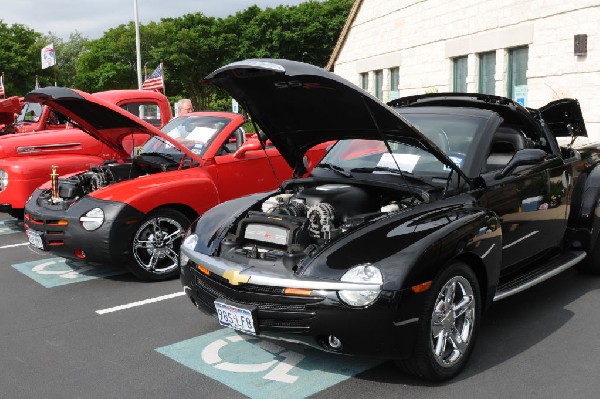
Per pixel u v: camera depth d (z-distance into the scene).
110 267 6.57
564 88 12.32
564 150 5.54
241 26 51.53
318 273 3.40
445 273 3.51
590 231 5.38
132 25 49.69
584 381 3.63
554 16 12.40
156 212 5.88
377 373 3.78
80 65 51.19
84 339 4.51
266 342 4.34
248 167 6.91
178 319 4.90
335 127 4.40
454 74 15.53
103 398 3.57
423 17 16.33
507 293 4.18
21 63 50.41
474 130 4.54
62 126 10.97
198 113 7.47
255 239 3.98
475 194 4.16
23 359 4.18
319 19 50.34
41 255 7.21
